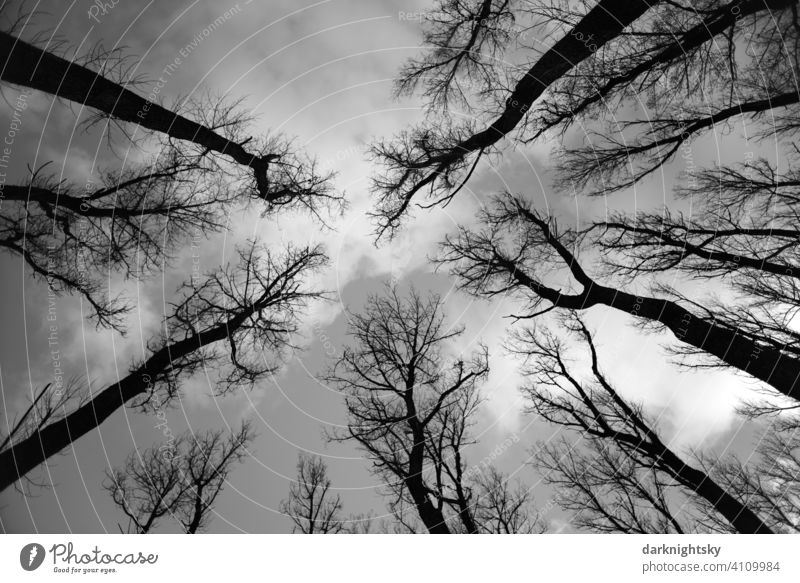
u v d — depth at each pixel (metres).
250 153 10.21
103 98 9.29
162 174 9.72
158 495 9.05
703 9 9.38
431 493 9.48
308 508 9.56
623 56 9.87
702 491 8.92
